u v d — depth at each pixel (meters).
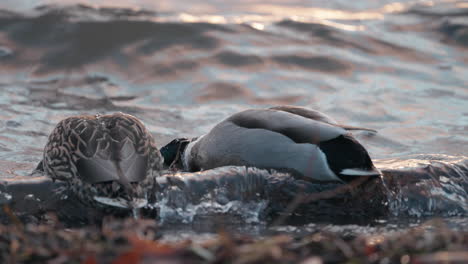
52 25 33.72
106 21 34.38
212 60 31.00
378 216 15.60
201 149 19.11
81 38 32.53
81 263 10.20
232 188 15.84
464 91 28.61
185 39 32.88
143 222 12.00
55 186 15.34
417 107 26.36
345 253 10.88
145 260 10.10
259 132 17.42
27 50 31.64
